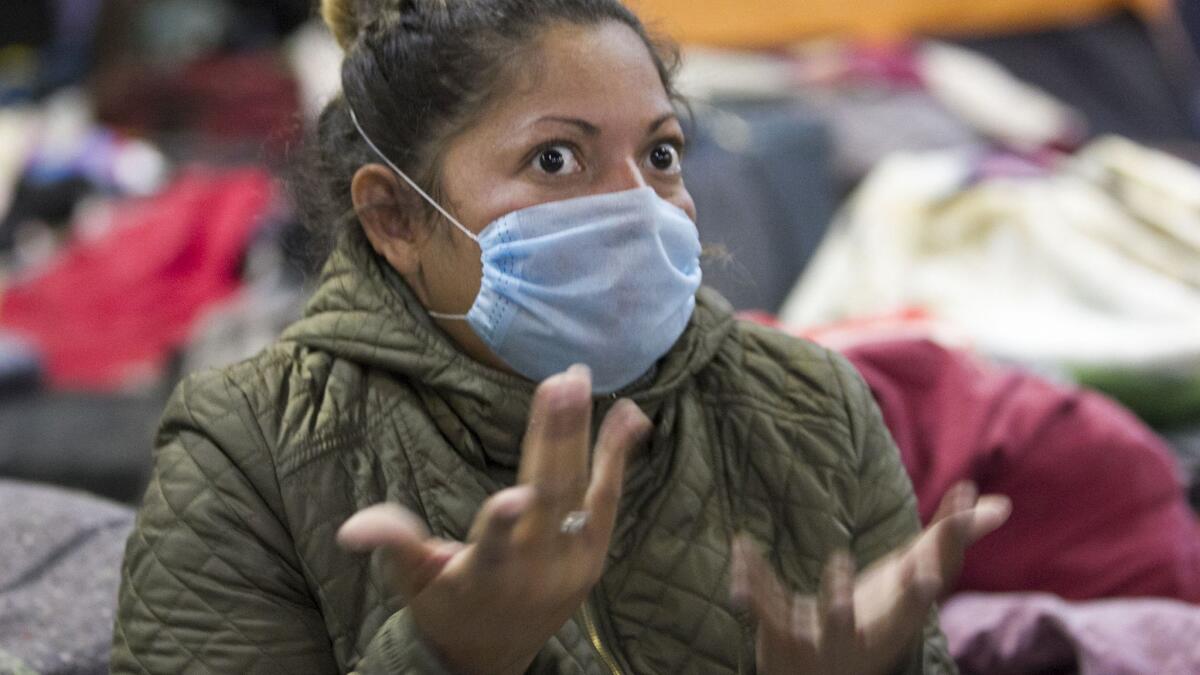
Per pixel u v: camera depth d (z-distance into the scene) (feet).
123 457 8.18
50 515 5.39
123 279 10.90
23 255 11.91
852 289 9.27
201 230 11.14
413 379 4.10
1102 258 9.34
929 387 6.17
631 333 3.92
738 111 12.11
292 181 4.61
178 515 3.90
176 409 4.06
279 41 14.38
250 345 9.60
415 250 4.12
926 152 12.16
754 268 10.07
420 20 4.02
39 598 5.04
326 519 3.90
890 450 4.34
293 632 3.88
